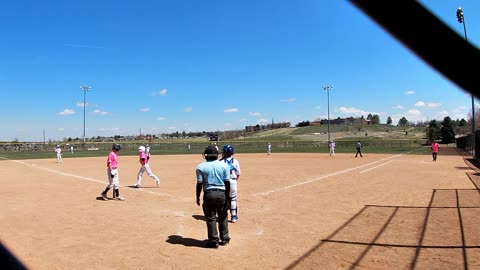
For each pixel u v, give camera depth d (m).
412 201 12.57
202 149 71.19
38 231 9.02
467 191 14.63
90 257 7.03
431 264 6.36
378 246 7.48
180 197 14.37
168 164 34.19
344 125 163.25
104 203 13.02
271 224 9.66
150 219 10.42
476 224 9.13
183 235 8.70
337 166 28.92
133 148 75.00
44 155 55.16
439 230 8.62
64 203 13.01
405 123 170.38
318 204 12.41
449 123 86.75
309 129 154.75
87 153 60.38
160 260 6.86
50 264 6.62
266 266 6.46
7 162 39.72
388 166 28.12
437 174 21.64
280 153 57.62
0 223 9.89
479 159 30.47
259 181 19.22
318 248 7.46
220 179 7.75
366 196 13.84
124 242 8.05
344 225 9.38
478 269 6.08
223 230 7.88
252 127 174.88
